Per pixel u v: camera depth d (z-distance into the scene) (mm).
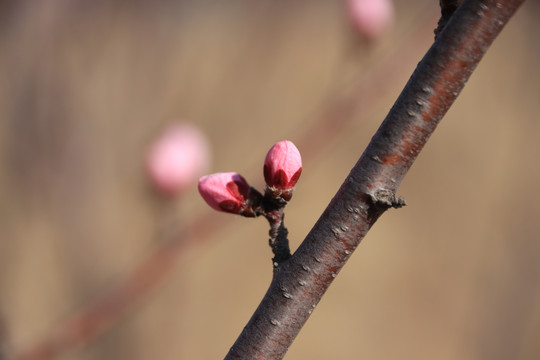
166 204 542
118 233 659
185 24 689
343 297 1291
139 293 514
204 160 562
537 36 802
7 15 560
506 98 1199
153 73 652
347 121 567
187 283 738
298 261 382
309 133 564
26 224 612
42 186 596
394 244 1307
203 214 534
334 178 1438
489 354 675
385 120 378
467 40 372
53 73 581
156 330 681
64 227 602
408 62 568
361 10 567
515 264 705
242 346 384
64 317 576
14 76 571
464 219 1237
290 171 395
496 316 686
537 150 812
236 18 738
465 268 1170
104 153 640
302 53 971
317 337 1231
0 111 582
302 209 1388
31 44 572
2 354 496
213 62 723
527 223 728
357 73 577
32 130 583
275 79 886
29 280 688
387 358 1145
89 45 597
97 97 624
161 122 665
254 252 1200
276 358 383
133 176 653
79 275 597
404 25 849
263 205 396
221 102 722
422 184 1314
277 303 382
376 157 377
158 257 517
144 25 645
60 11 579
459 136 1319
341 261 380
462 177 1259
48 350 500
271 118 920
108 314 507
